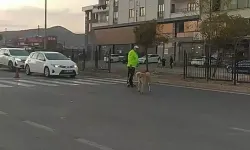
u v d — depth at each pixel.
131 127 8.23
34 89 16.06
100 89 16.66
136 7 68.06
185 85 20.02
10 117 9.33
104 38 73.50
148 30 30.88
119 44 69.81
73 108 10.88
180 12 57.22
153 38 31.00
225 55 21.45
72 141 6.91
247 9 43.34
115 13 74.38
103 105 11.59
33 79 21.28
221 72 21.03
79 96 13.85
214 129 8.18
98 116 9.56
